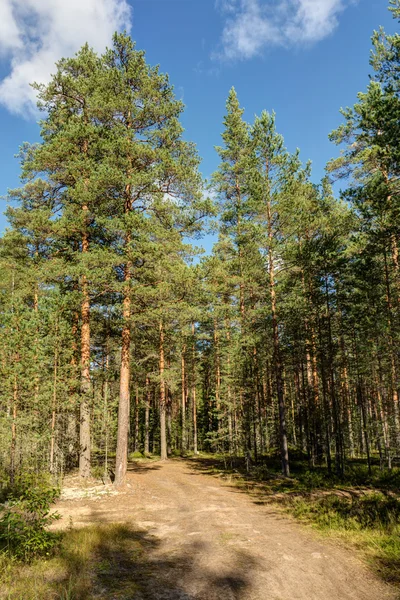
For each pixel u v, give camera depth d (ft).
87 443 59.72
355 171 67.21
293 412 111.75
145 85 58.90
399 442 67.87
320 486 54.49
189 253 66.33
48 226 58.44
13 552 24.95
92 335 79.56
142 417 159.12
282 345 86.33
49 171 62.34
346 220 68.69
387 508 36.32
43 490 30.50
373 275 63.10
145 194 60.44
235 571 23.52
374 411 106.73
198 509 43.45
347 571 23.11
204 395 141.49
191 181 60.49
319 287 72.23
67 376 62.03
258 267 77.82
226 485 60.44
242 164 84.53
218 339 106.52
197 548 28.45
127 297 58.39
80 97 63.93
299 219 73.36
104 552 27.09
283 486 56.44
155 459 101.86
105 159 55.47
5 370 56.24
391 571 22.63
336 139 68.33
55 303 62.69
